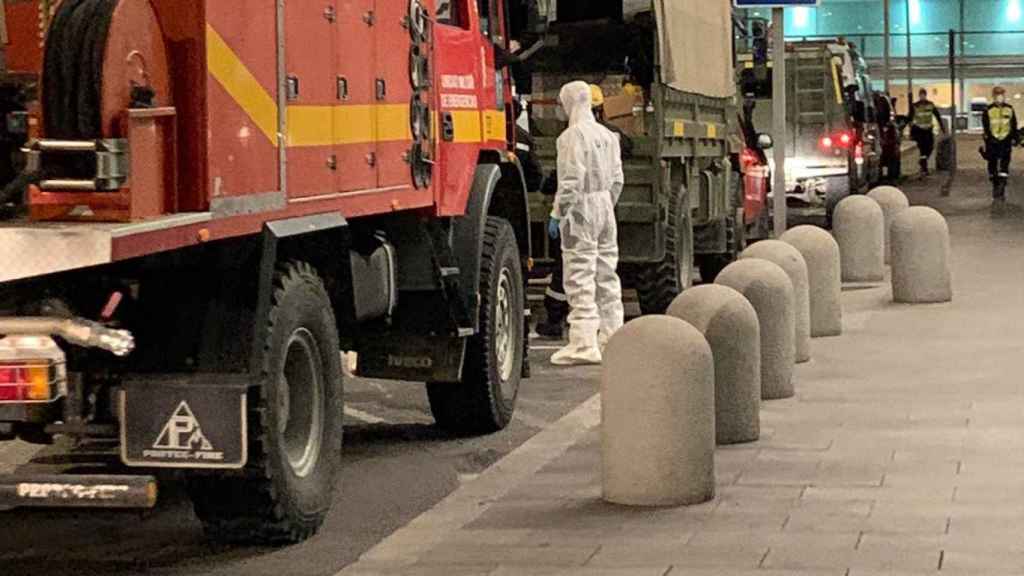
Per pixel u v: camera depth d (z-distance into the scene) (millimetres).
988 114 38750
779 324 14312
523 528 11078
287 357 11039
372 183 11875
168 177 9914
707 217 20688
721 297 12922
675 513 11281
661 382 11414
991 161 39000
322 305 11266
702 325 12789
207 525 10977
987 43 79438
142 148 9672
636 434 11453
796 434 13125
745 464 12312
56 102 9477
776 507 11320
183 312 10461
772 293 14281
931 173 52906
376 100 11945
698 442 11453
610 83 19656
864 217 21516
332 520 11648
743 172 23719
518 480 12258
